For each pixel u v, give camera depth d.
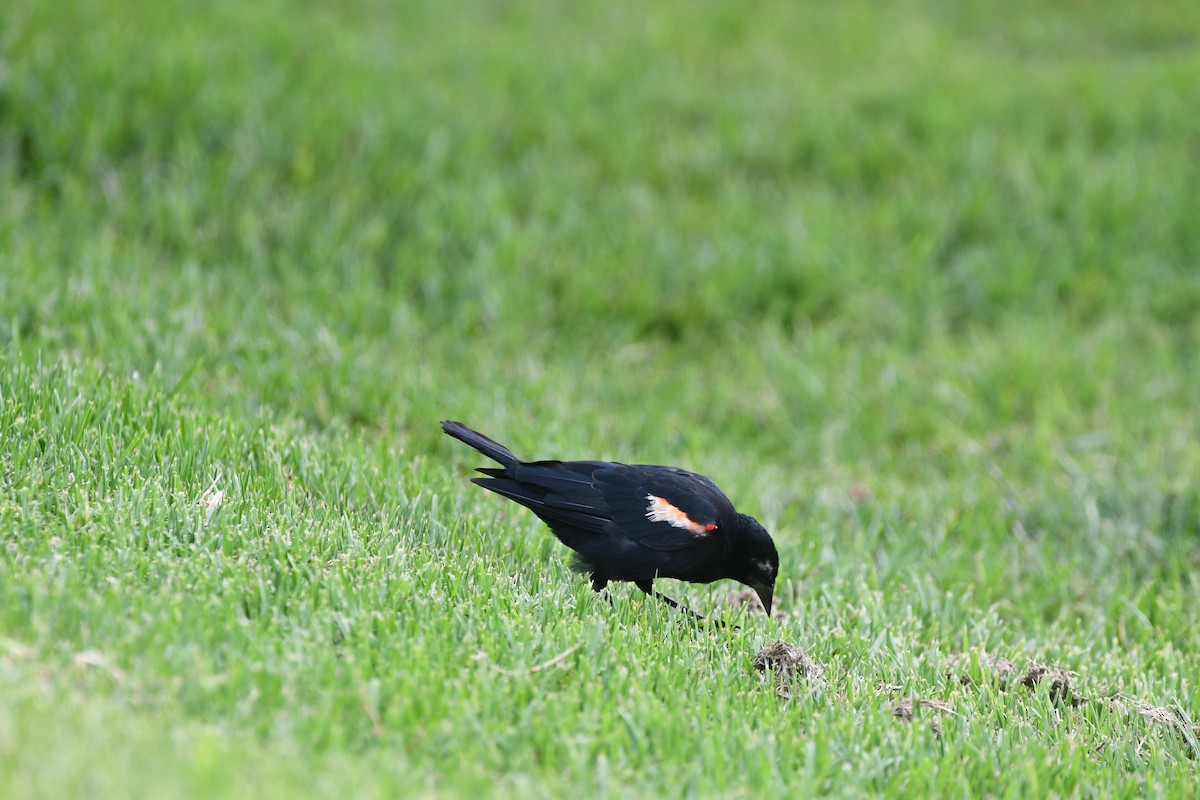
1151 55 24.64
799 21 24.61
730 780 5.93
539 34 22.41
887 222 17.48
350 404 11.35
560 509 8.27
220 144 16.36
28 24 17.33
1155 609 10.31
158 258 14.43
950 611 9.44
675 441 12.89
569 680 6.54
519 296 15.02
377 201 16.25
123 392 9.01
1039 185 18.56
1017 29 25.70
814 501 11.84
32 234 14.02
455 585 7.19
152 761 4.86
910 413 14.09
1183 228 17.88
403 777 5.28
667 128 19.28
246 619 6.33
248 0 20.91
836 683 7.37
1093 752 7.26
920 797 6.20
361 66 18.89
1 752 4.71
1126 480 12.52
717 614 8.22
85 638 5.76
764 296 16.16
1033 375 14.78
